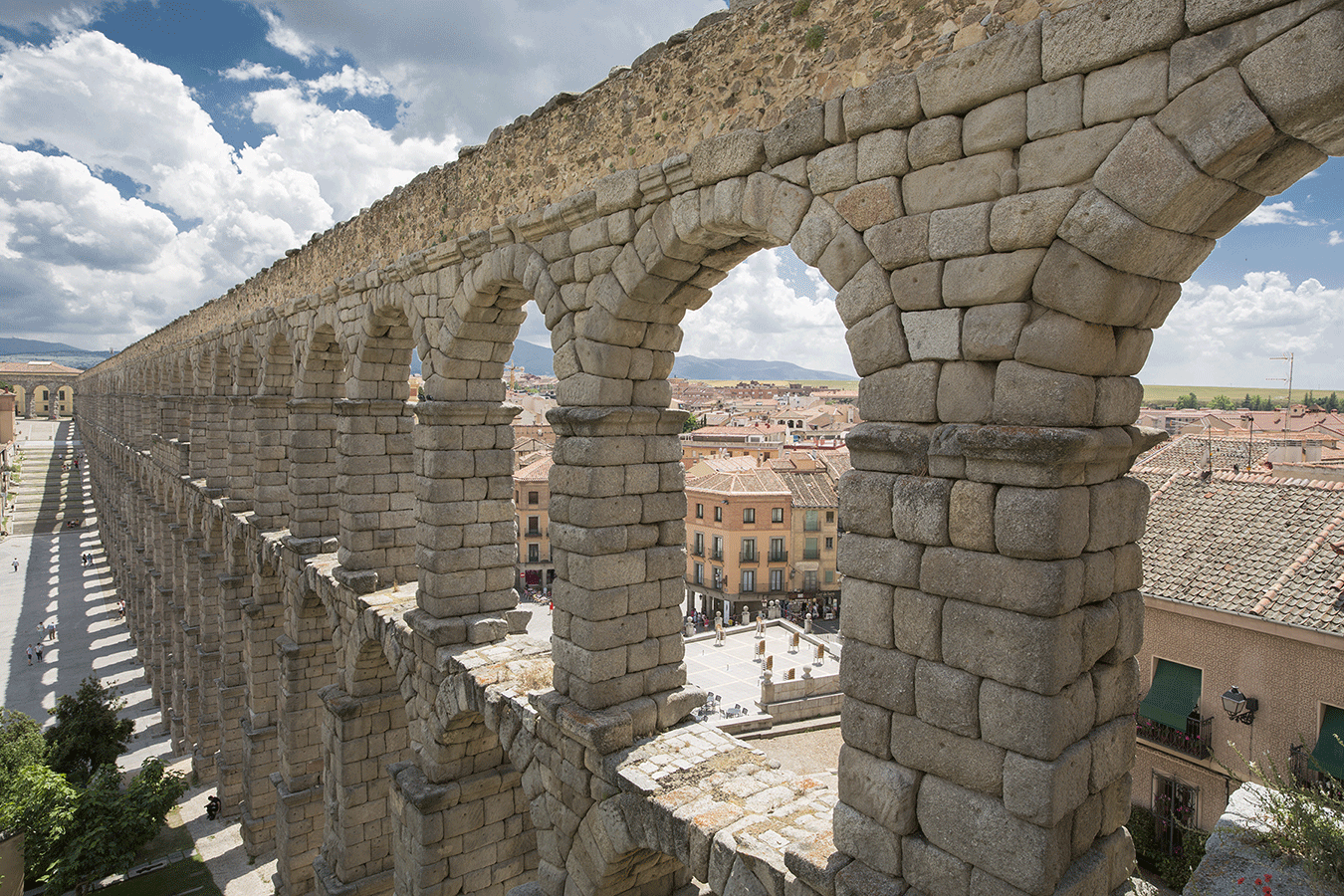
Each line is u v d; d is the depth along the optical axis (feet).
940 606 27.53
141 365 225.76
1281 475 97.09
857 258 30.71
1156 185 23.38
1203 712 73.56
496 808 60.54
